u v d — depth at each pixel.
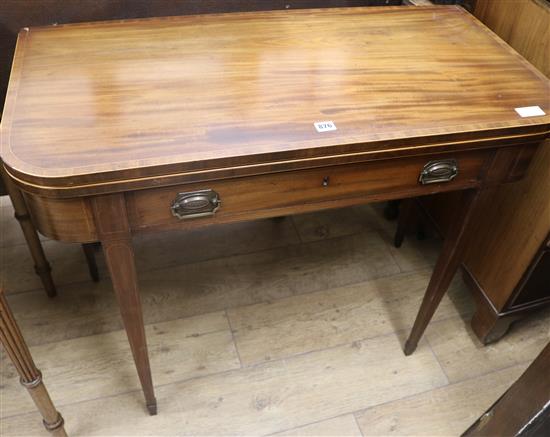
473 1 1.29
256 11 1.27
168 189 0.80
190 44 1.03
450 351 1.40
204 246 1.61
